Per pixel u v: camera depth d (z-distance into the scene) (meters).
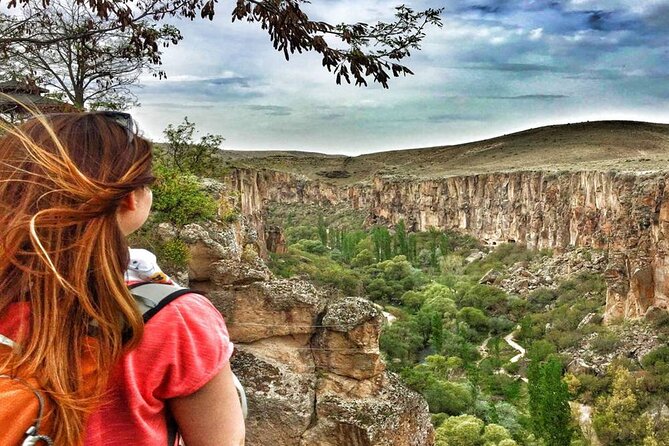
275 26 7.68
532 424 49.06
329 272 89.44
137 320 2.06
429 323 87.06
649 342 72.56
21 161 2.07
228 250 14.85
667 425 51.75
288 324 13.36
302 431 12.29
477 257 154.25
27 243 1.98
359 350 12.87
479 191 164.50
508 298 107.00
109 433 2.04
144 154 2.27
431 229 181.50
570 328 87.25
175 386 2.13
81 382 1.93
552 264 121.62
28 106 2.39
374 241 157.62
